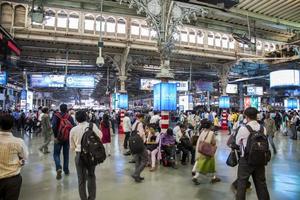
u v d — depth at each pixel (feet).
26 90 80.84
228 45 66.28
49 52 62.34
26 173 22.84
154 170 24.84
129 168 25.27
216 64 72.90
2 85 56.59
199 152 20.25
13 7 49.90
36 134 57.06
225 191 18.35
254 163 12.79
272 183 20.40
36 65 73.97
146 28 57.67
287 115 62.95
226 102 73.15
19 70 78.54
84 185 14.97
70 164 26.66
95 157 14.34
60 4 40.40
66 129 21.26
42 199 16.40
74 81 73.56
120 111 63.93
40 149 34.42
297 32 32.89
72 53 62.95
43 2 39.47
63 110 21.66
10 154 10.21
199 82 89.71
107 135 31.96
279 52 55.57
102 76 94.02
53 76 73.41
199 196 17.25
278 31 51.67
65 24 52.60
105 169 24.82
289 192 18.13
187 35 61.31
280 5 21.58
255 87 96.63
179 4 28.53
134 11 43.62
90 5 41.98
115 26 55.72
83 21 53.57
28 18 50.37
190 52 61.21
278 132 70.28
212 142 20.29
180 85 81.56
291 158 31.32
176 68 81.00
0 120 10.41
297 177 22.25
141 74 90.22
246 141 13.20
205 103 119.34
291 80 47.96
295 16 23.77
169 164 26.68
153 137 25.36
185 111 78.33
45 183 19.77
